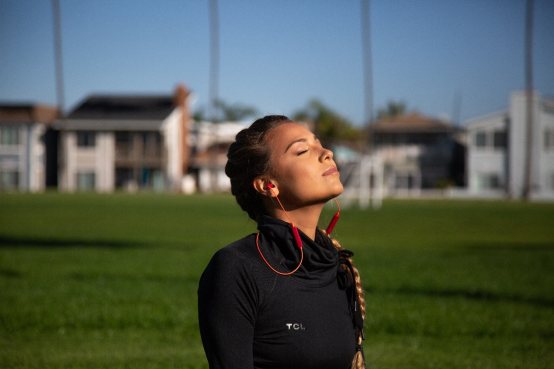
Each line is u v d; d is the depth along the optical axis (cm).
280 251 288
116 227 2903
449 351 836
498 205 5450
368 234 2716
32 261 1688
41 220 3256
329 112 11206
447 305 1086
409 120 9325
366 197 6284
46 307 1041
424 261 1755
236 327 279
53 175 9088
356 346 298
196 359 790
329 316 286
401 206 5147
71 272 1493
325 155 297
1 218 3372
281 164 296
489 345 863
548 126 8281
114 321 970
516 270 1588
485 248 2181
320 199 296
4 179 8831
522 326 945
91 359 784
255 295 280
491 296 1203
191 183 8606
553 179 8294
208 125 10112
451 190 8219
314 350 282
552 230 2988
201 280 288
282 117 309
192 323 971
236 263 281
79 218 3406
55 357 793
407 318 973
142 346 860
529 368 759
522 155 8306
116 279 1388
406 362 780
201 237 2472
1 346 848
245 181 304
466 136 8769
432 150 9144
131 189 8894
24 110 8950
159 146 8975
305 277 285
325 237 301
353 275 297
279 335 280
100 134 8994
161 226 2975
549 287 1317
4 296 1152
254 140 301
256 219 316
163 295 1170
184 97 9275
